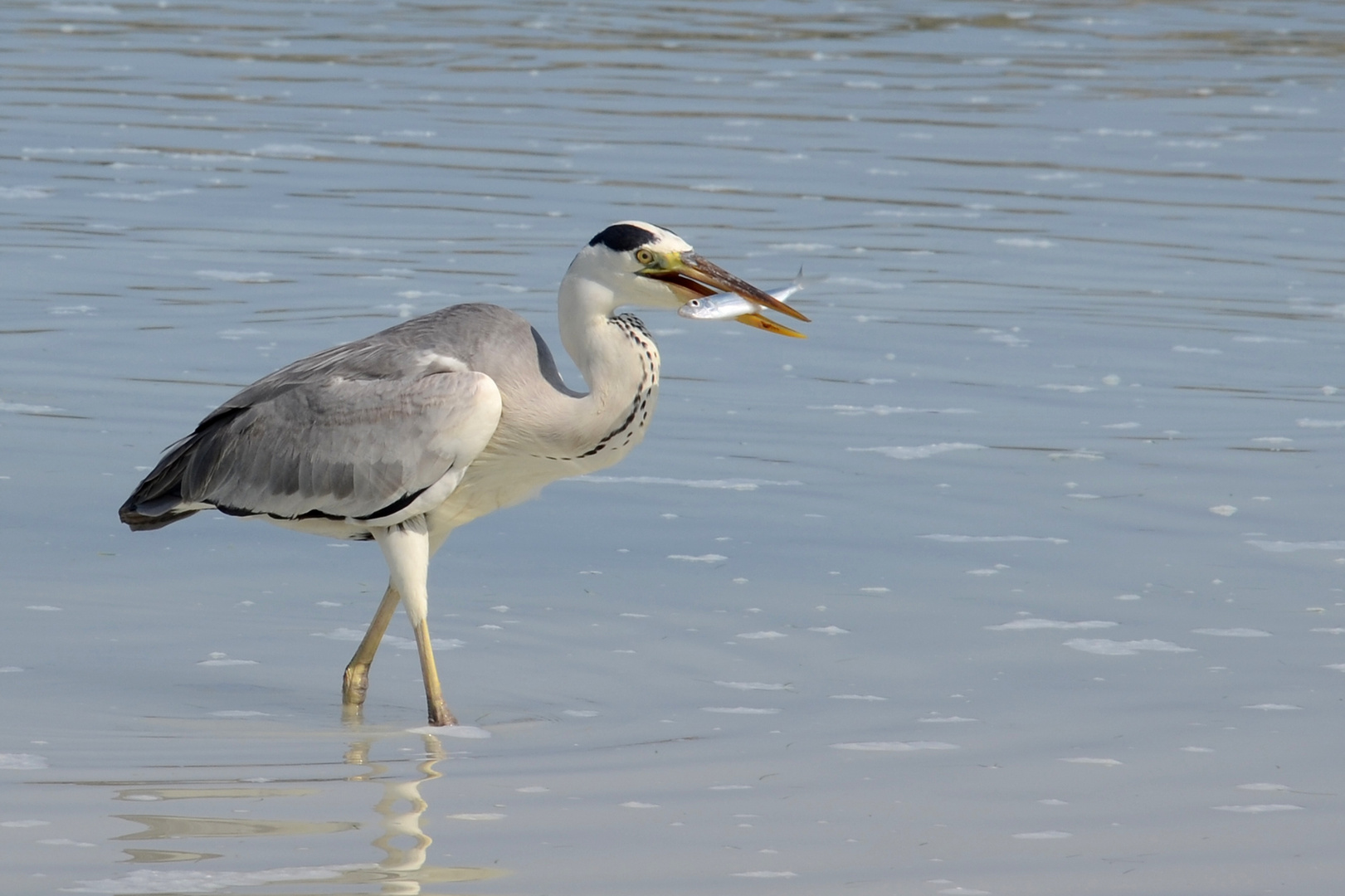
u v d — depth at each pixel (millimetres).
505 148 27344
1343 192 26156
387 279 19797
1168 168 27609
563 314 9930
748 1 44906
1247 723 9250
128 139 26812
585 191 24672
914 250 22188
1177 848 7629
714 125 29859
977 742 8969
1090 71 36719
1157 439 15102
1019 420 15633
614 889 7098
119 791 8102
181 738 8914
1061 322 19109
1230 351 18078
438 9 41688
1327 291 20594
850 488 13688
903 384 16719
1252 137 30328
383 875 7195
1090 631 10750
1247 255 22344
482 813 7906
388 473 9656
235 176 24766
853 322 18922
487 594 11383
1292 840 7727
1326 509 13227
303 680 9961
